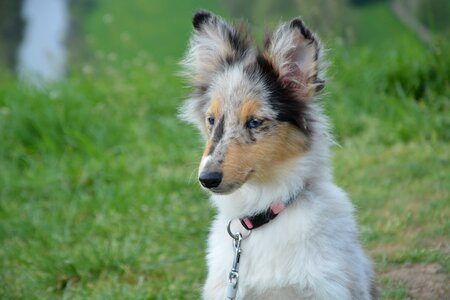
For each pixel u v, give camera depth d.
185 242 9.17
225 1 19.95
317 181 6.14
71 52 18.25
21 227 9.77
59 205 10.43
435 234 8.31
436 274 7.57
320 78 6.16
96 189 10.81
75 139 12.38
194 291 7.84
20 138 12.53
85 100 13.46
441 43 13.09
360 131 11.95
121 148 12.16
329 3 17.91
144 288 7.96
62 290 8.34
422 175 10.05
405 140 11.45
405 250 8.07
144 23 19.72
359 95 12.74
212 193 6.07
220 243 6.20
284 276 5.84
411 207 9.15
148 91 13.80
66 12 21.88
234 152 5.86
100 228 9.62
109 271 8.53
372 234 8.48
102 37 19.06
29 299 8.02
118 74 14.77
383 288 7.39
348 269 5.89
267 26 6.59
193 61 6.70
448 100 12.16
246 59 6.38
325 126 6.29
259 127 5.95
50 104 13.15
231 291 5.92
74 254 8.84
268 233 5.97
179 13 20.27
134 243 9.12
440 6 17.75
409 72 12.91
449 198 9.07
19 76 15.45
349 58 13.77
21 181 11.29
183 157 11.68
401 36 14.71
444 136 11.35
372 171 10.37
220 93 6.11
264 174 5.98
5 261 8.95
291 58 6.15
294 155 6.02
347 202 6.29
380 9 18.00
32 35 19.97
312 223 5.91
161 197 10.24
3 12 21.55
